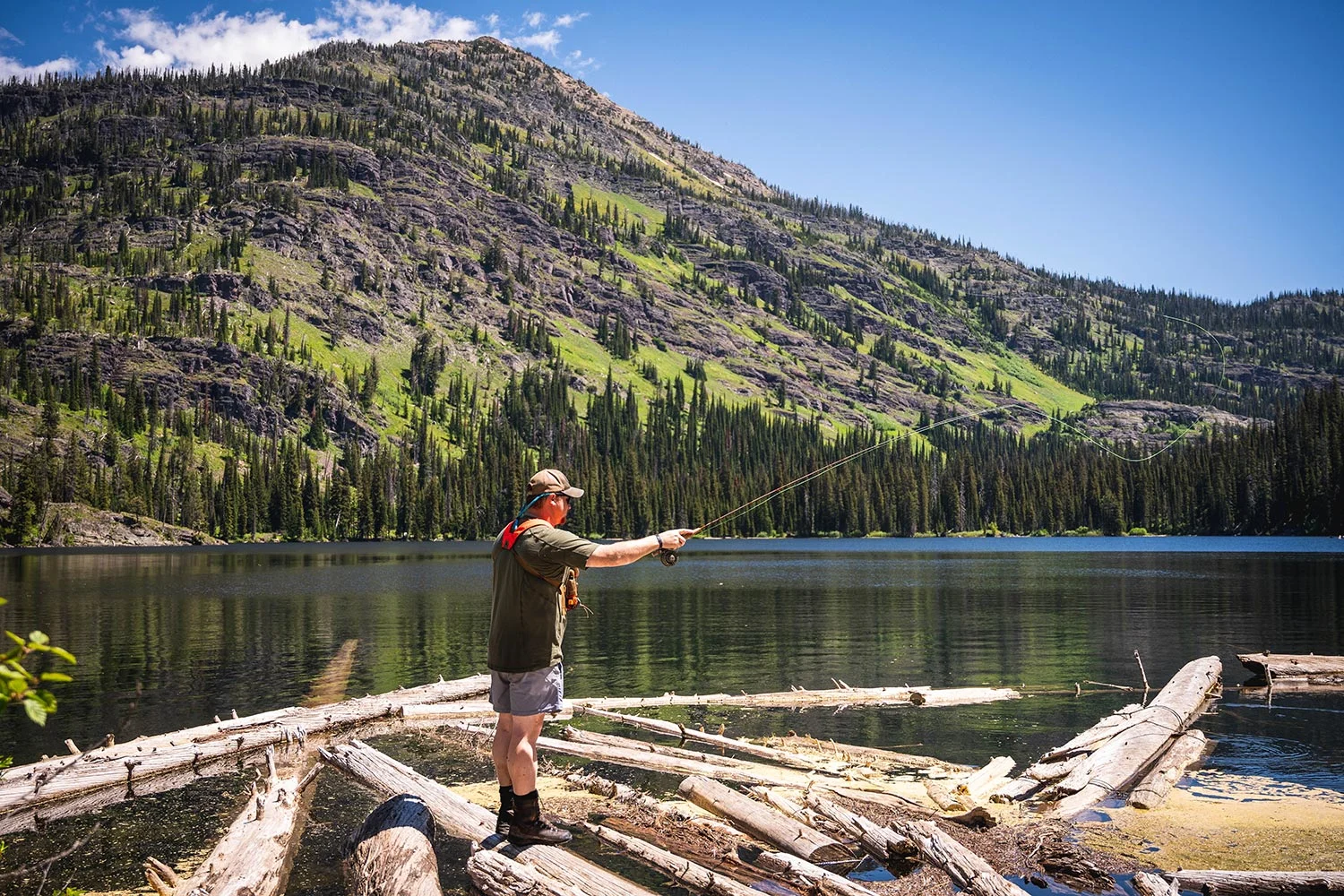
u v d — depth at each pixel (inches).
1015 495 7258.9
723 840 360.5
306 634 1269.7
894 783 470.6
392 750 551.2
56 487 6013.8
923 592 1937.7
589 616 1510.8
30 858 364.2
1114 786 440.1
